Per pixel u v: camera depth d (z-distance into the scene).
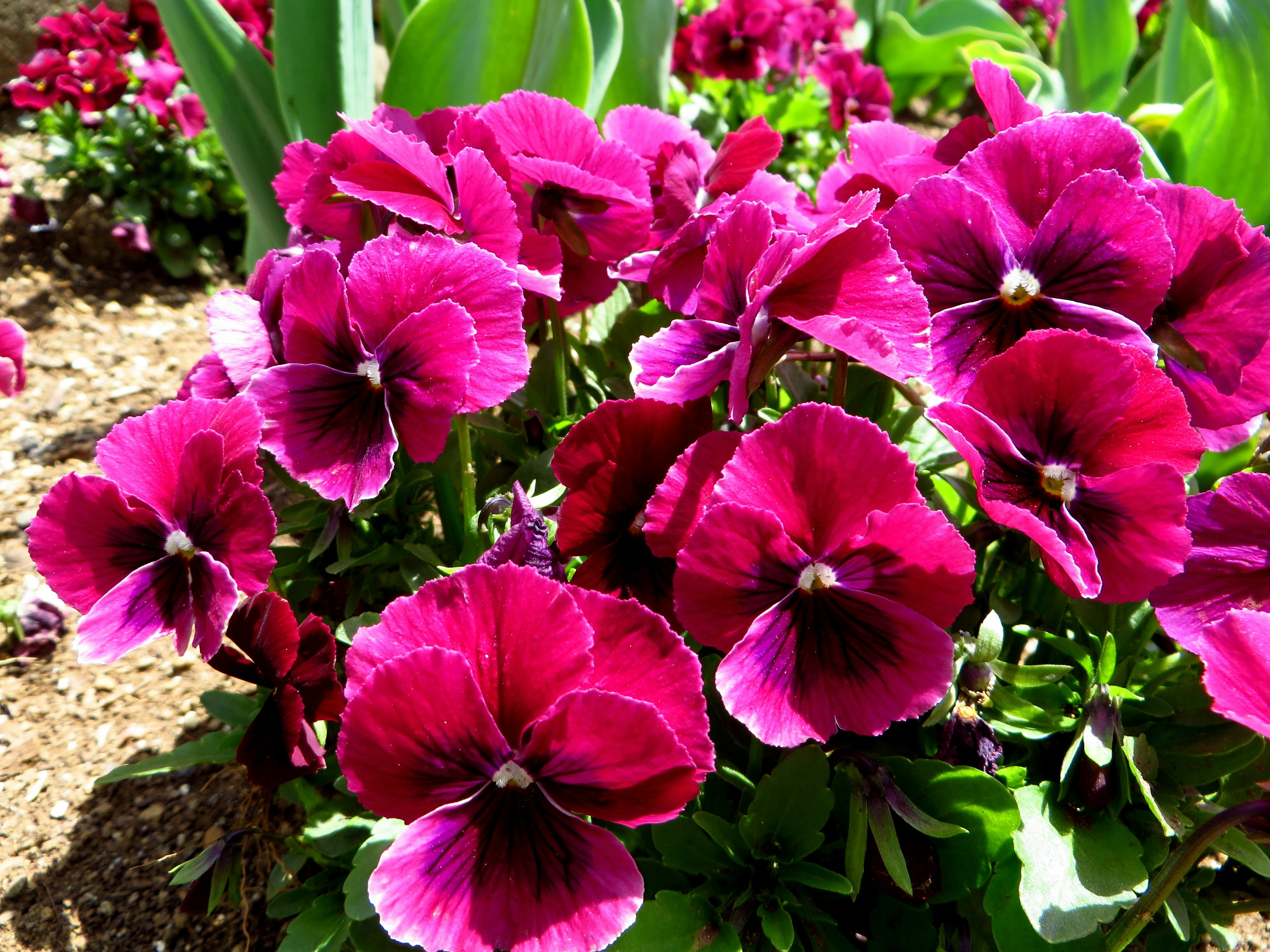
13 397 0.57
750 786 0.27
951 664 0.23
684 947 0.25
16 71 0.92
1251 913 0.33
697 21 0.88
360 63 0.50
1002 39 0.92
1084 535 0.24
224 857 0.30
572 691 0.21
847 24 0.97
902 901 0.27
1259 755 0.27
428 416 0.26
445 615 0.22
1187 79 0.58
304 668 0.26
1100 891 0.25
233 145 0.53
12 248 0.74
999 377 0.24
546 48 0.48
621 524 0.27
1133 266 0.26
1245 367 0.28
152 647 0.48
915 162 0.31
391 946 0.27
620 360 0.37
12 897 0.37
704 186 0.34
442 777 0.22
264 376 0.26
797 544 0.23
